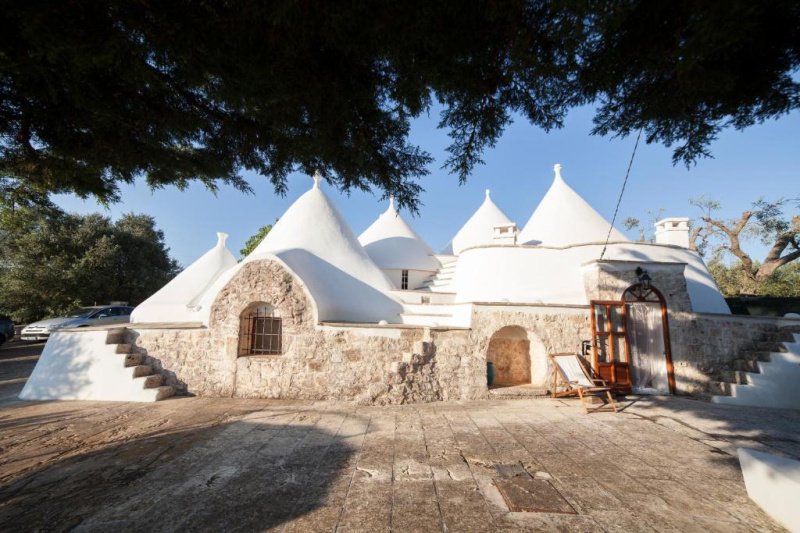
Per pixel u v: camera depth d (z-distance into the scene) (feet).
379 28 6.98
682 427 19.16
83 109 10.28
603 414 21.76
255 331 27.73
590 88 8.63
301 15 6.76
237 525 9.92
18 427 18.79
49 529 9.77
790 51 7.28
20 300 61.41
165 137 12.48
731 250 69.56
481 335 26.89
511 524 9.98
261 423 19.48
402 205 12.93
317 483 12.42
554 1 6.23
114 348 25.84
